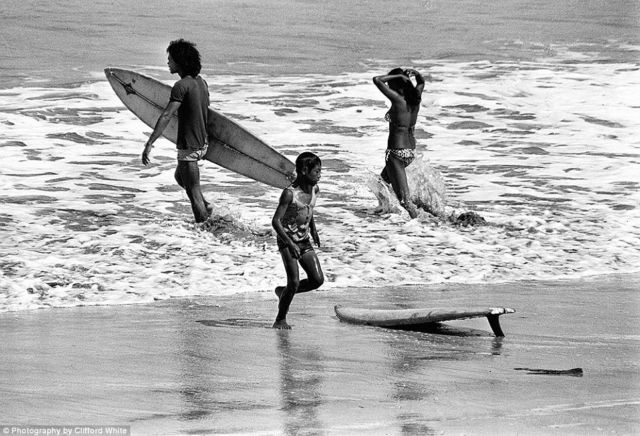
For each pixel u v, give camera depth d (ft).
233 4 427.33
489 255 135.64
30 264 123.13
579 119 247.09
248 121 230.07
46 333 90.27
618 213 163.22
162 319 98.12
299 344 86.22
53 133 210.18
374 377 73.61
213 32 363.97
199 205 149.18
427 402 66.39
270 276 121.49
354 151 207.00
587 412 63.77
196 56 150.71
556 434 59.00
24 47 316.81
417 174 159.94
